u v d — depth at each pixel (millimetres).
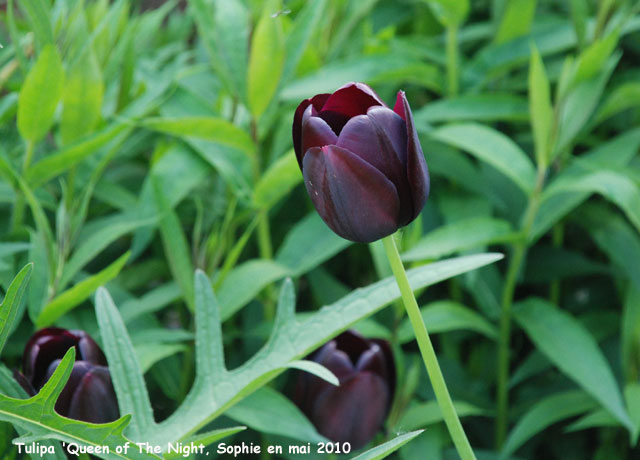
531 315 1186
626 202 1101
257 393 999
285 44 1151
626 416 1092
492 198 1278
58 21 1132
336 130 834
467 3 1280
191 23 1628
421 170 817
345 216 817
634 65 1575
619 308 1449
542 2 1606
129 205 1173
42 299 1034
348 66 1262
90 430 828
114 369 889
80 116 1093
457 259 893
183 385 1101
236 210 1185
